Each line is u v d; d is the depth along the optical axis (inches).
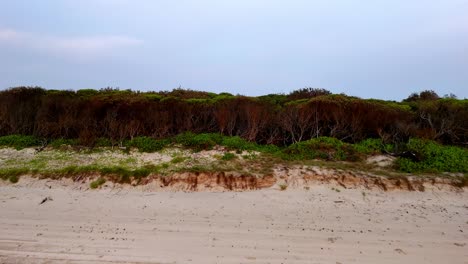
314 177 407.8
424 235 279.6
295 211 336.5
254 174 414.0
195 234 277.7
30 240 263.0
